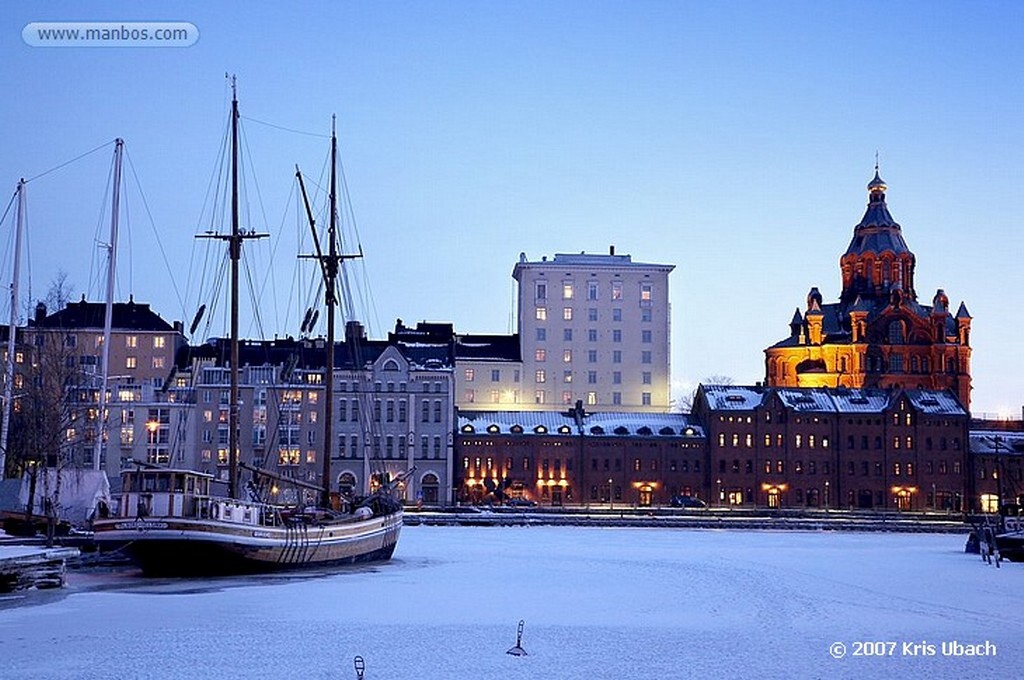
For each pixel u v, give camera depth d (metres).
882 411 191.25
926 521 165.88
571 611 57.94
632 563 89.00
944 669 42.25
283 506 90.69
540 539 122.12
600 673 40.97
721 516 170.75
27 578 61.50
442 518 153.12
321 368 178.38
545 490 186.88
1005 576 79.50
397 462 179.62
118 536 68.62
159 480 69.50
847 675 41.06
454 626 51.66
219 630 49.00
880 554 103.75
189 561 69.94
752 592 67.81
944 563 92.44
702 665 42.66
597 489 187.75
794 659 44.03
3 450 87.50
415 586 68.88
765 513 172.12
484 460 186.50
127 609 55.12
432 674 40.38
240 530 71.50
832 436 190.50
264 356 180.88
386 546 90.31
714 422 189.38
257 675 39.59
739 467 188.75
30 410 115.62
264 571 74.44
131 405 167.25
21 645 44.56
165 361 184.50
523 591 67.00
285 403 173.75
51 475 82.25
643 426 192.38
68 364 123.44
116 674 39.41
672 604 61.38
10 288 99.62
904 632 51.22
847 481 189.88
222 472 169.00
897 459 190.38
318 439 175.12
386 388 180.75
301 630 49.44
